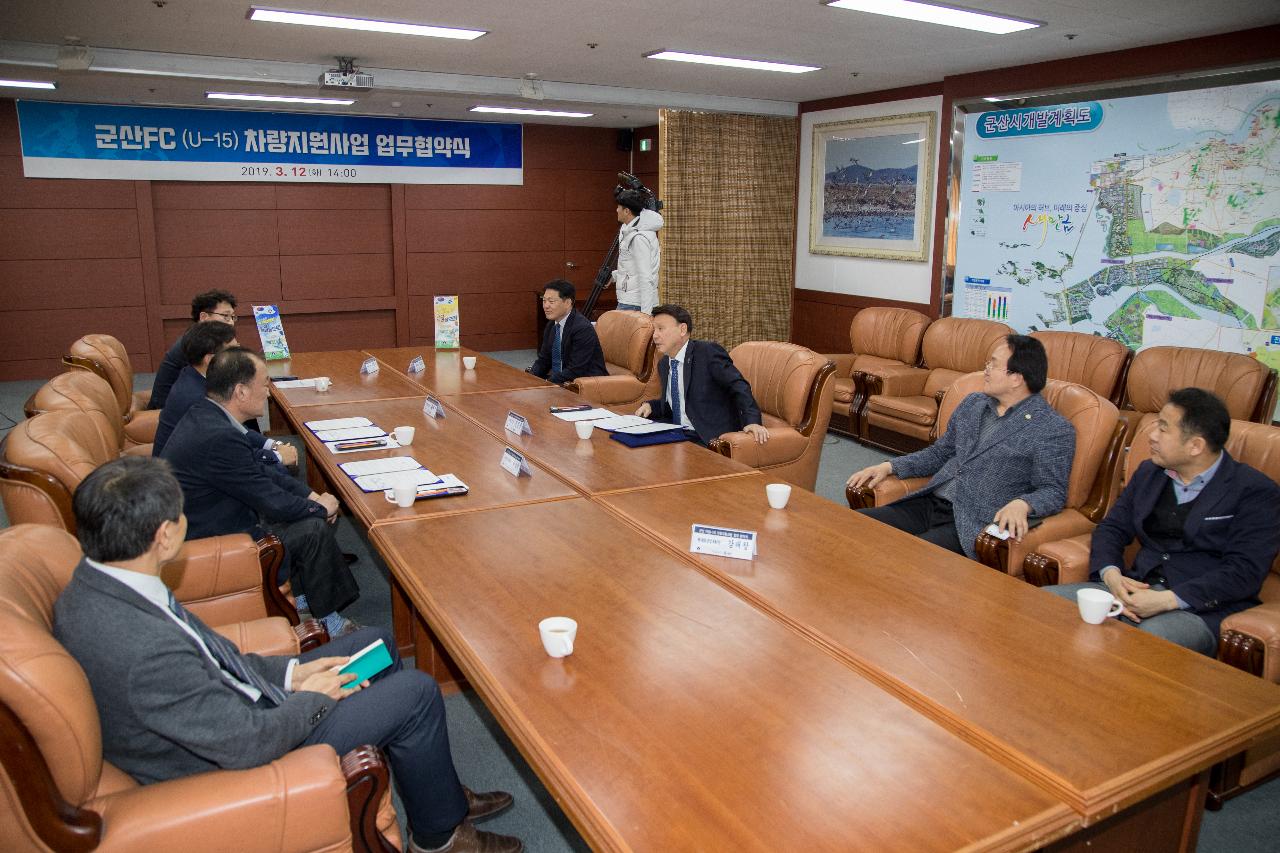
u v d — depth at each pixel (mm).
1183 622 2326
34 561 1766
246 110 8820
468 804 2045
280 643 2229
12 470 2418
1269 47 4797
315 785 1515
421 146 9664
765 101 8141
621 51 5719
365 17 4719
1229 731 1573
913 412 5719
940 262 6973
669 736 1529
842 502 5004
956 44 5426
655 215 6910
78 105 8219
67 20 4785
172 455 2881
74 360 4375
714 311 8477
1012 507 2965
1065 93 5875
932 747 1515
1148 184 5484
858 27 4938
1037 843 1307
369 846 1667
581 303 10812
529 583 2188
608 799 1357
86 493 1563
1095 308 5906
